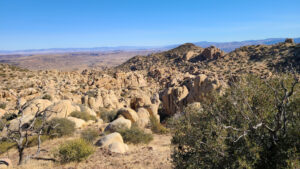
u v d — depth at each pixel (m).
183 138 6.00
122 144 13.59
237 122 5.35
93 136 16.69
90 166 9.69
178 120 6.31
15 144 14.65
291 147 4.38
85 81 72.75
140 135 16.77
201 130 5.71
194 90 29.69
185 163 5.68
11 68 77.56
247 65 103.75
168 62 177.12
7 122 18.67
